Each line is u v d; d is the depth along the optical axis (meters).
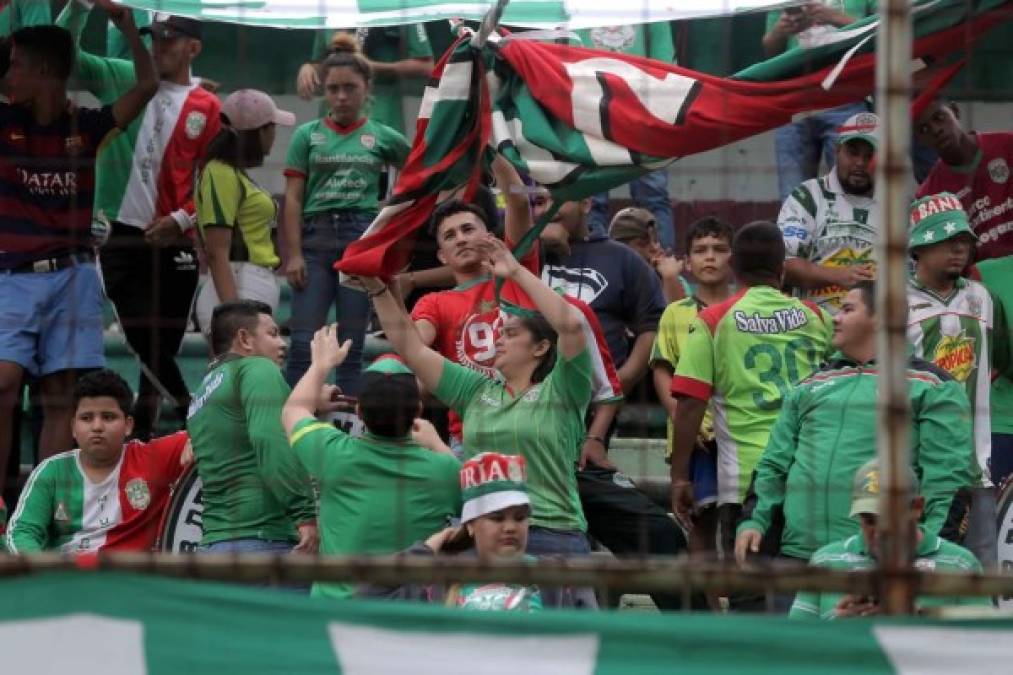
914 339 24.14
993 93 23.27
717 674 13.91
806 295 26.72
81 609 14.14
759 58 27.14
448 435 25.42
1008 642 13.89
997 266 25.14
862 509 19.05
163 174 27.52
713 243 25.53
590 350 23.66
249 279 27.95
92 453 23.47
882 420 14.31
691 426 23.97
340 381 27.91
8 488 26.06
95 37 28.50
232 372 22.78
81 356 25.84
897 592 14.09
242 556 14.12
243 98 27.92
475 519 19.58
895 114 14.34
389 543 20.75
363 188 28.30
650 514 24.23
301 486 22.42
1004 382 24.98
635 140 22.58
